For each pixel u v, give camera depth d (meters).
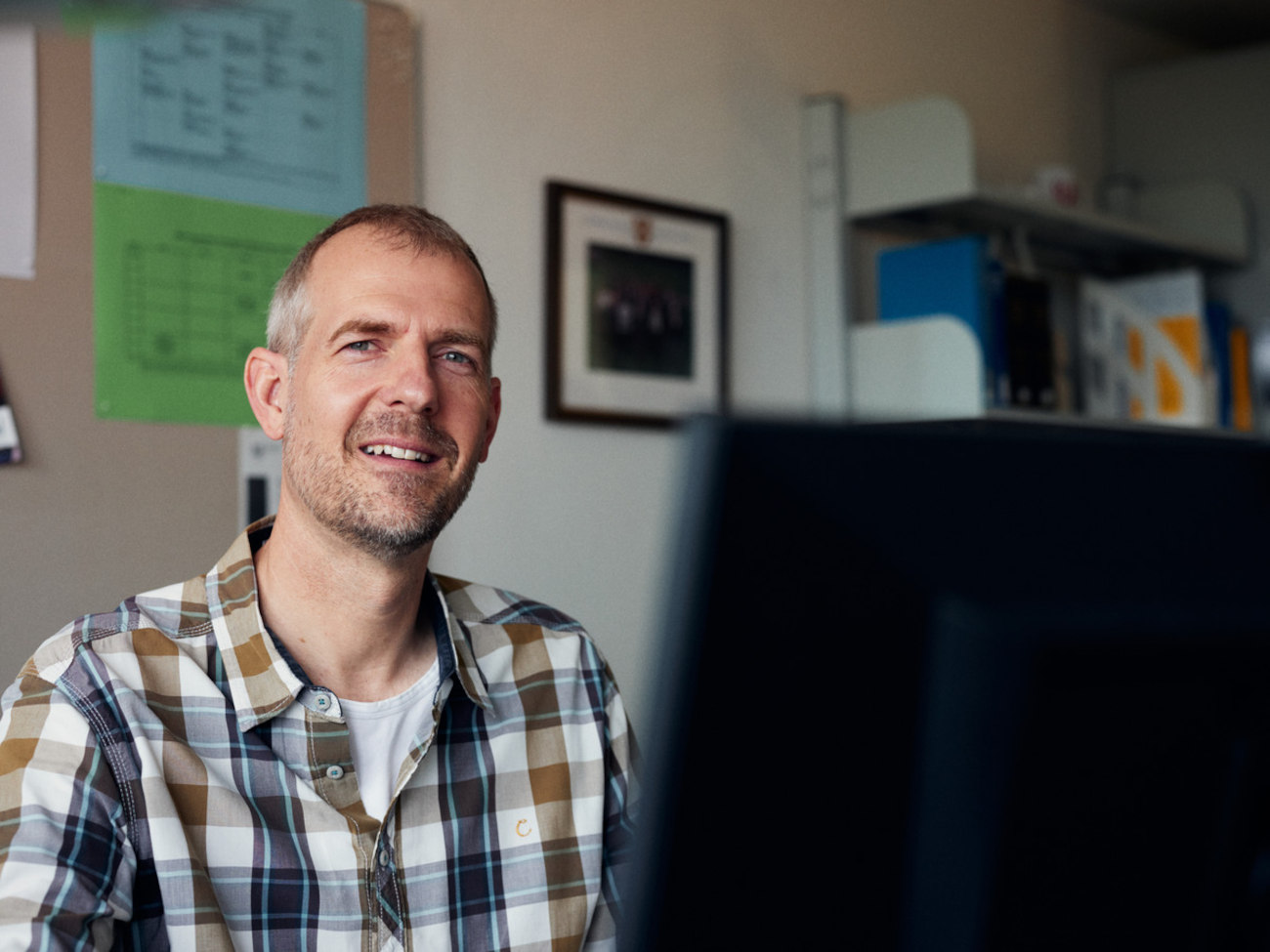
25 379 1.90
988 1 3.47
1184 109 3.72
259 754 1.05
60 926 0.89
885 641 0.42
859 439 0.42
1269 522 0.46
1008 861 0.43
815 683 0.41
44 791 0.95
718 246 2.78
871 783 0.42
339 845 1.06
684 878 0.40
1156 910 0.45
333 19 2.21
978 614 0.42
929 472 0.42
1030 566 0.43
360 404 1.11
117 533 1.98
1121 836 0.44
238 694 1.06
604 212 2.58
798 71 2.99
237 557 1.13
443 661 1.15
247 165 2.11
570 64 2.57
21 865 0.91
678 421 0.41
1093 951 0.44
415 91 2.32
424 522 1.11
